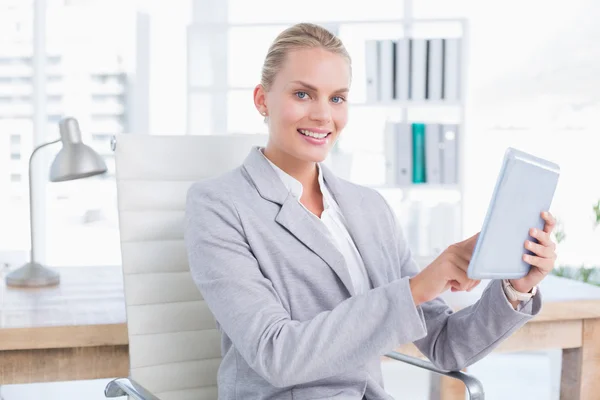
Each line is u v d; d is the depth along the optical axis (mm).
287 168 1520
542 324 1759
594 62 4000
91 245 3904
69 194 3877
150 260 1655
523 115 4039
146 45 3896
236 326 1308
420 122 3844
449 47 3848
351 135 3912
